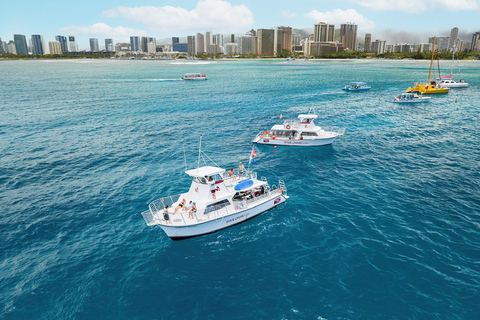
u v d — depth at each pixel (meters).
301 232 30.20
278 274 24.70
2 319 20.56
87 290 23.17
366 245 27.72
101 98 112.19
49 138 61.75
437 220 31.53
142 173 45.16
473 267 24.66
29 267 25.66
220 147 57.34
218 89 138.75
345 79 178.88
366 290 22.66
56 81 171.25
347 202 35.81
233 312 21.31
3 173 44.84
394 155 51.50
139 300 22.33
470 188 38.59
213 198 30.64
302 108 93.25
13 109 90.38
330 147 56.53
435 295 22.00
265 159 50.94
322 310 21.16
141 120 78.25
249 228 31.20
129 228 31.41
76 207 35.53
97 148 56.06
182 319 20.80
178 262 26.38
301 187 40.16
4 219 32.97
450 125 70.69
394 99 101.38
